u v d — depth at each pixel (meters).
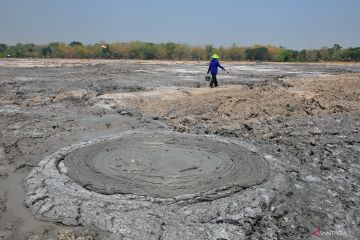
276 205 6.07
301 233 5.40
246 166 7.50
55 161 7.70
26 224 5.57
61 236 5.20
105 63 38.50
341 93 15.62
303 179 6.98
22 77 22.12
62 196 6.20
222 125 10.67
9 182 6.99
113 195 6.23
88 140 9.33
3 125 10.48
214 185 6.59
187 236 5.15
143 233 5.20
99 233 5.25
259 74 26.42
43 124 10.70
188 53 54.34
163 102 13.94
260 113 11.92
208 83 19.84
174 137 9.40
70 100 14.40
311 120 11.15
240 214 5.72
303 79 20.98
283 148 8.75
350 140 9.31
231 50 54.31
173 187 6.52
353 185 6.79
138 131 10.05
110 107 13.25
